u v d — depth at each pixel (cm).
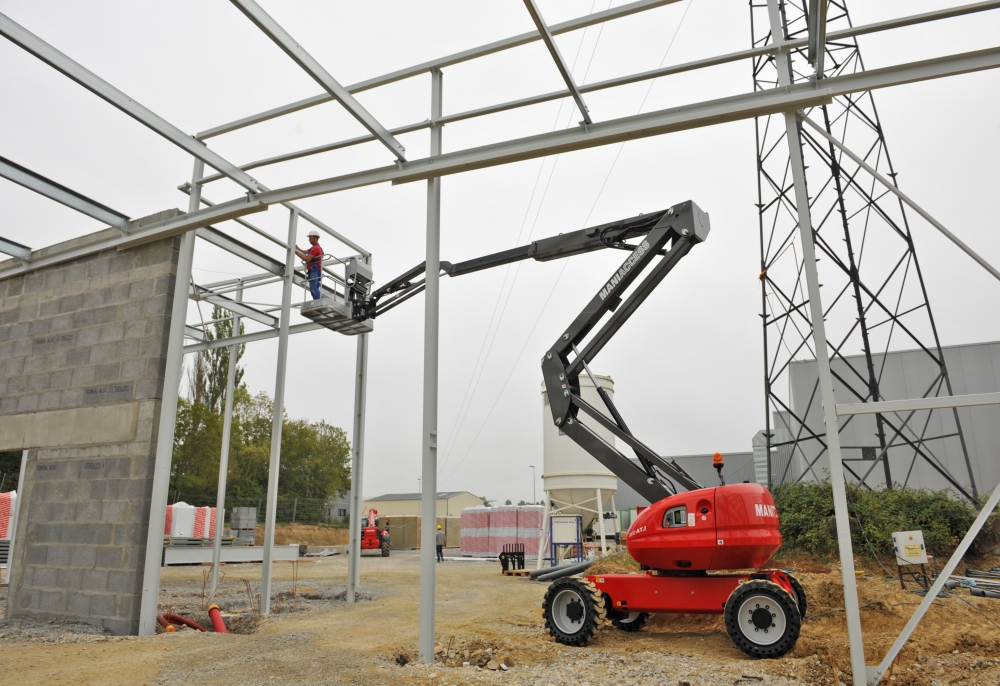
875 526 1451
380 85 875
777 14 712
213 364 4247
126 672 680
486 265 1192
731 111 697
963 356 2267
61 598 966
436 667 711
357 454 1337
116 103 732
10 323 1159
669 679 675
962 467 2136
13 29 628
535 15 646
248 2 635
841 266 1739
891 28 676
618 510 3894
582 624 869
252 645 812
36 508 1029
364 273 1328
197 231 1079
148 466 948
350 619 1067
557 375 1052
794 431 2500
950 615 944
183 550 2328
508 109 801
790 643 753
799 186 677
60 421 1049
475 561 2852
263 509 3928
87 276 1094
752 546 830
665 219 984
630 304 983
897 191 651
